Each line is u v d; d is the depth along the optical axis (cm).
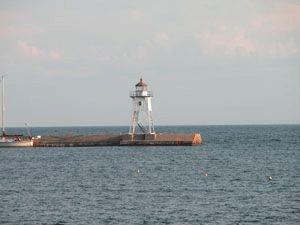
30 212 9975
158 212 9862
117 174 15775
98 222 9194
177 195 11594
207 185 13125
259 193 11794
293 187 12681
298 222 9088
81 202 10888
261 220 9225
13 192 12300
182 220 9262
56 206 10500
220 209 10069
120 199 11169
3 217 9594
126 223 9094
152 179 14438
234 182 13675
